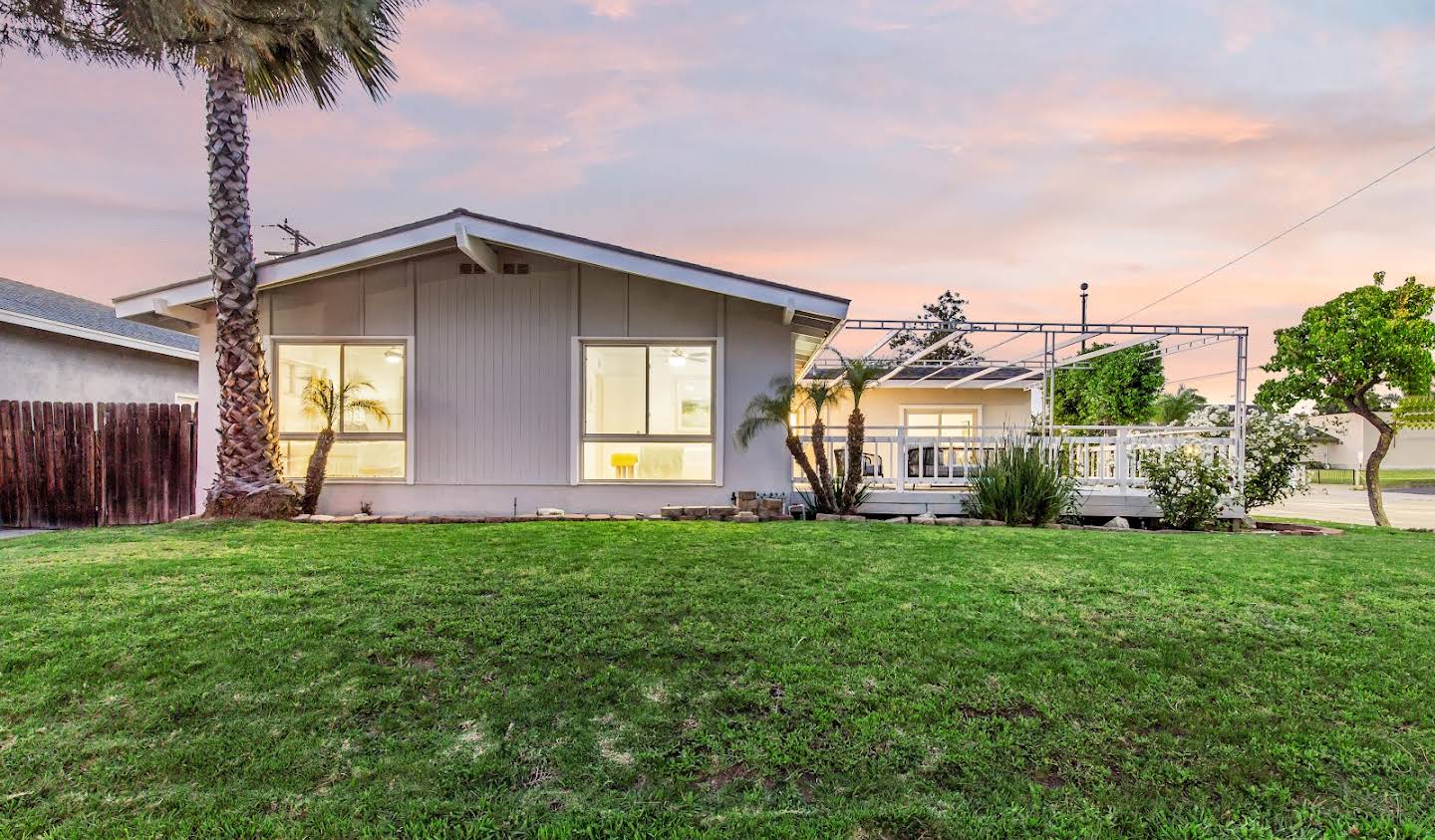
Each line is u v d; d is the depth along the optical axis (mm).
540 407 8812
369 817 2176
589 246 8172
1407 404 15156
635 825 2139
